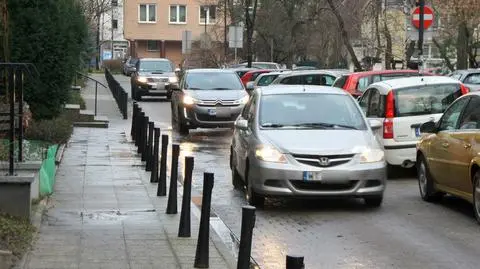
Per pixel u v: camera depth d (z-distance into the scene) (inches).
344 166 378.0
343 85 703.7
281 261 289.6
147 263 272.5
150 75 1330.0
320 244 317.4
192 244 304.0
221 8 2020.2
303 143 386.3
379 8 1326.3
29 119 545.6
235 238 327.9
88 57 1683.1
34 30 581.6
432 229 344.5
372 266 280.5
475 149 350.3
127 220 351.6
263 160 382.9
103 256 281.1
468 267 277.7
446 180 386.3
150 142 521.7
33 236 304.0
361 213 385.1
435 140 399.2
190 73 858.1
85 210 374.6
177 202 400.5
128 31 2965.1
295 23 1777.8
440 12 1302.9
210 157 622.8
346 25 1471.5
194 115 799.7
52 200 398.0
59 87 608.7
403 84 502.0
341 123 418.9
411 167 506.6
